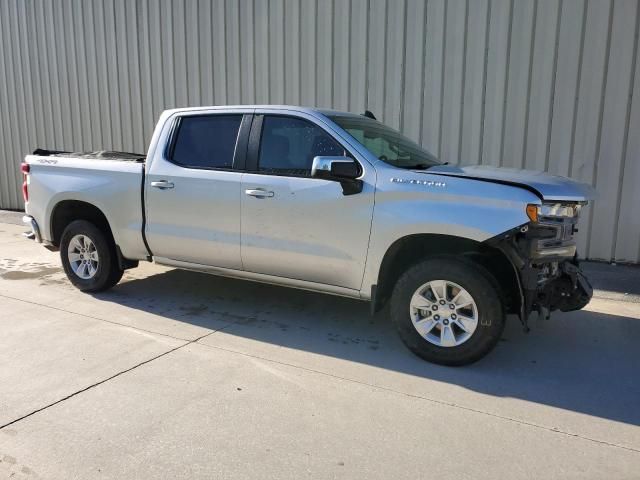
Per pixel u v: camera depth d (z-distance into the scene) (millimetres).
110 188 5738
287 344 4754
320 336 4961
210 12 9844
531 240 4055
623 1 6891
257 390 3857
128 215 5672
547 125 7496
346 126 4859
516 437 3291
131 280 6785
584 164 7391
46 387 3859
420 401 3738
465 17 7734
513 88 7602
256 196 4887
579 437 3305
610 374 4230
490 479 2875
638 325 5340
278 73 9367
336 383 3994
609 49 7047
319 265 4703
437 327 4340
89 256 6168
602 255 7473
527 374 4207
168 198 5391
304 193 4672
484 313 4113
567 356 4578
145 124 11039
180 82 10430
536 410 3639
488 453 3115
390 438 3258
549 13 7258
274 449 3123
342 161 4332
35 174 6320
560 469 2971
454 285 4191
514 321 5457
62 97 12047
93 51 11391
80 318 5355
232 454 3070
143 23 10633
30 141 12758
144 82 10875
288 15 9094
